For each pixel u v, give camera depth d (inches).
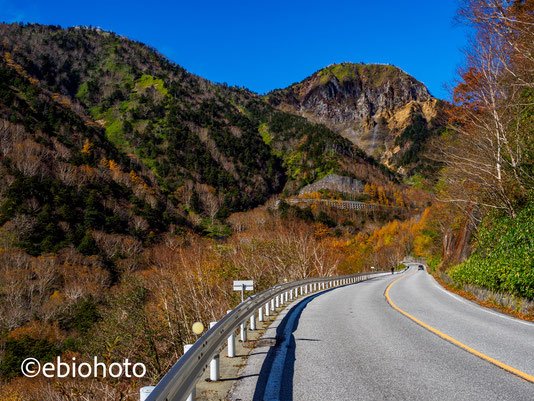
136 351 573.0
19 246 2114.9
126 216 3368.6
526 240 547.8
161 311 738.8
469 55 748.0
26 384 874.1
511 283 461.4
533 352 234.7
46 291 1743.4
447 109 848.3
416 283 1083.3
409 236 4744.1
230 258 1135.6
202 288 886.4
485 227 850.8
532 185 698.8
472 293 660.1
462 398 152.5
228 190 7027.6
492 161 775.1
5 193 2728.8
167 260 1299.2
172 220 3885.3
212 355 170.9
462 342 267.1
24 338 1325.0
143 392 97.2
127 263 2164.1
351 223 5979.3
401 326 342.3
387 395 157.4
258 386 167.9
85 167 4160.9
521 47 631.2
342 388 167.5
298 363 213.5
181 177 6545.3
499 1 624.1
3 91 5438.0
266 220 3796.8
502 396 154.5
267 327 346.3
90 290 1753.2
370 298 637.3
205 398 154.3
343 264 2898.6
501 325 345.1
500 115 738.2
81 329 1376.7
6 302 1581.0
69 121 6338.6
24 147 3567.9
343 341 276.7
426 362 212.2
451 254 1445.6
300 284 708.7
